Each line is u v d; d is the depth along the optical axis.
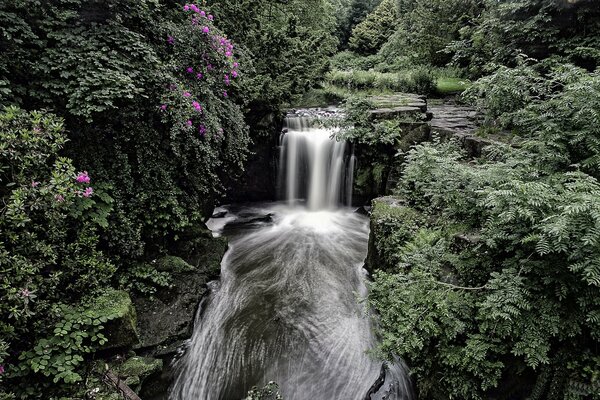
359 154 7.40
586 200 2.57
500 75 5.05
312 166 7.95
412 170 5.08
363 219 7.25
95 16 3.88
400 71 14.74
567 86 3.79
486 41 8.85
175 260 4.66
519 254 3.12
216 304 4.74
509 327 2.79
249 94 6.84
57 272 3.21
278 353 4.07
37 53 3.51
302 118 8.23
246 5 7.72
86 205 3.53
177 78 4.54
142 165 4.28
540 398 2.77
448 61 13.96
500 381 3.00
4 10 3.35
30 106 3.52
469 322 3.17
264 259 5.83
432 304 3.22
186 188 5.05
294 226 7.12
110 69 3.67
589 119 3.68
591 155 3.72
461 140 6.26
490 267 3.44
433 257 3.85
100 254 3.71
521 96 5.00
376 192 7.36
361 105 7.77
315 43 10.05
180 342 4.04
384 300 3.56
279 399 3.57
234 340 4.22
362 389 3.72
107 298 3.64
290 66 8.57
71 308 3.37
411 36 14.66
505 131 6.32
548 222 2.80
